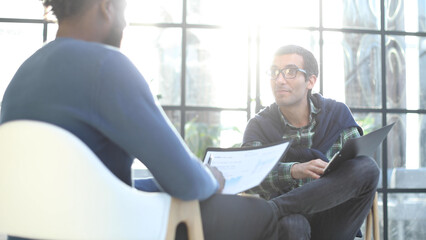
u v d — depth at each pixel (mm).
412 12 3410
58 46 1132
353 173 1761
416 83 3387
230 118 3262
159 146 1062
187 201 1154
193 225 1157
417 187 3334
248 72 3277
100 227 998
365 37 3373
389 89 3371
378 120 3352
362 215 1911
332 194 1741
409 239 3307
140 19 3260
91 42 1128
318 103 2230
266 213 1325
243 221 1283
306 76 2170
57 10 1186
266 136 2221
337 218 1935
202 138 3254
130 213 1036
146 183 1522
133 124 1046
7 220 1026
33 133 1005
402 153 3346
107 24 1205
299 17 3322
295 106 2189
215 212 1242
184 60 3266
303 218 1756
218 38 3283
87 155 1000
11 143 1023
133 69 1098
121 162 1135
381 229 3281
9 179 1022
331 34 3344
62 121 1061
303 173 1951
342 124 2201
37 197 1000
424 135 3365
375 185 1836
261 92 3271
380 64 3375
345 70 3340
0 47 3186
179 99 3260
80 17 1184
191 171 1096
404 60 3387
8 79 3178
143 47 3248
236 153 1559
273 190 2053
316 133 2186
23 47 3195
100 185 1001
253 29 3289
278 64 2178
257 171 1441
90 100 1054
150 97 1092
